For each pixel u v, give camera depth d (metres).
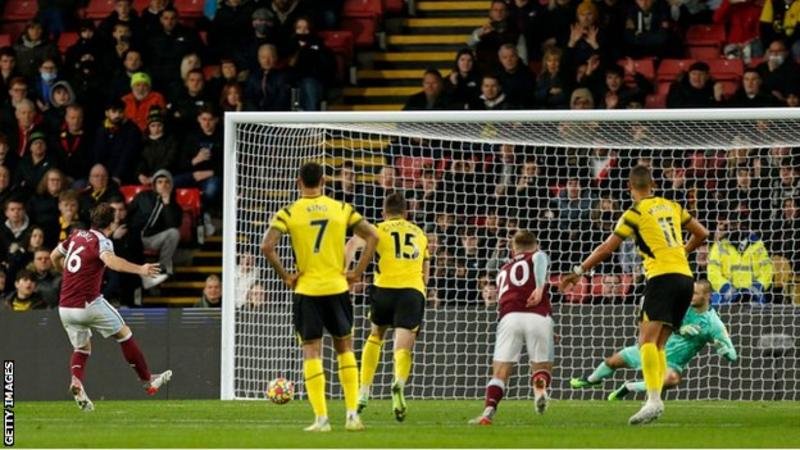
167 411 53.59
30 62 79.62
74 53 79.00
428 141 69.00
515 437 40.59
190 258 74.31
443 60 82.44
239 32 80.44
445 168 66.50
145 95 76.94
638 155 66.88
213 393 63.72
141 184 74.12
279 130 66.44
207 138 74.69
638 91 72.44
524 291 47.31
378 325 49.09
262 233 64.56
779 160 64.19
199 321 63.91
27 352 64.62
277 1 79.56
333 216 41.88
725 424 47.06
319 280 41.69
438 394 63.25
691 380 62.31
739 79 75.69
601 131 62.94
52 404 59.72
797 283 63.00
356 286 65.94
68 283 53.62
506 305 47.41
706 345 61.91
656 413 45.19
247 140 66.81
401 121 60.16
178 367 63.91
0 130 77.19
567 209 64.81
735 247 62.56
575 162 67.69
